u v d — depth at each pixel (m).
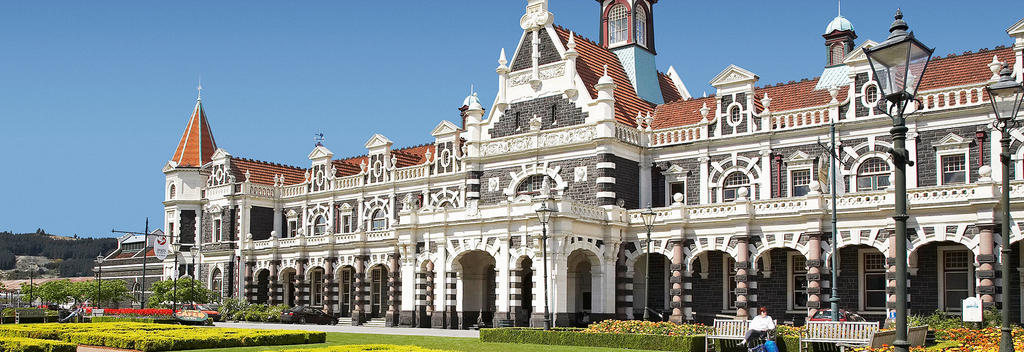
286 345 35.59
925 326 31.09
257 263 77.50
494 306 58.22
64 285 88.00
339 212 77.00
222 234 81.38
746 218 49.34
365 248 68.38
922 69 18.25
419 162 76.25
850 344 29.81
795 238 48.12
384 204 73.25
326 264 71.06
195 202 85.38
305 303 72.94
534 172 58.12
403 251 57.97
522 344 37.75
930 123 48.22
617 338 35.56
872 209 45.69
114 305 84.94
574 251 53.03
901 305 17.69
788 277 50.91
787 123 53.06
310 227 79.38
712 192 55.22
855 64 50.81
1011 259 44.09
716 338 33.88
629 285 53.69
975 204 42.41
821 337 30.53
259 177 83.50
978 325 40.00
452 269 54.91
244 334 35.84
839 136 50.84
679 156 56.75
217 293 77.62
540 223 50.53
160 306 73.81
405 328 55.81
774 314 51.28
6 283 159.50
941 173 47.56
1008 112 22.56
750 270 49.56
